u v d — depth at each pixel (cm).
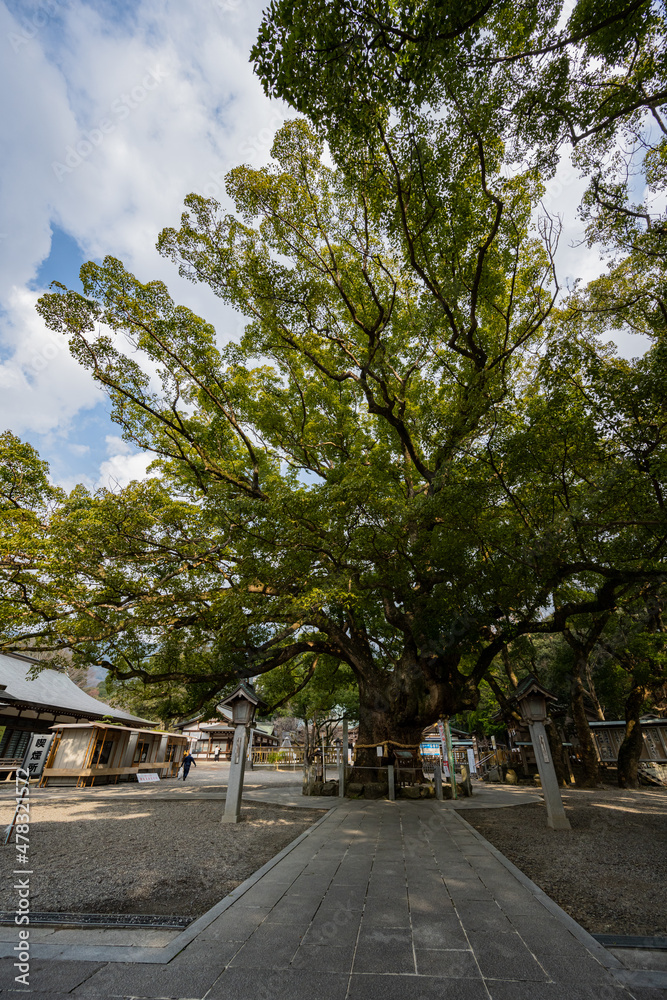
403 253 1078
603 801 1376
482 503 976
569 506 936
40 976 360
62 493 1338
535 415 946
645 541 903
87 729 2025
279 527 1074
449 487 962
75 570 1129
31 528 1153
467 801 1373
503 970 367
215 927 452
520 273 1183
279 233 1185
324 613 1498
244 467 1485
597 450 914
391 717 1487
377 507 1095
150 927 459
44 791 1709
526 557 945
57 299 1109
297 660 2169
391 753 1466
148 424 1393
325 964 379
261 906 507
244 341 1384
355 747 1562
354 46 548
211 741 4547
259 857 734
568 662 2298
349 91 608
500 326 1207
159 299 1214
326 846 779
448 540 1022
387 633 1792
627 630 1928
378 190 941
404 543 1169
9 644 1136
